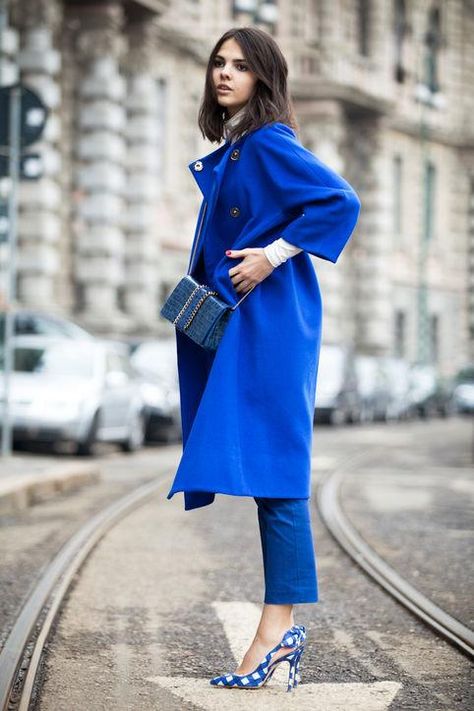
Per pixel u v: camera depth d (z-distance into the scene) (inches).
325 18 1800.0
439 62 2246.6
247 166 205.9
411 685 215.2
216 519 440.1
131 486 559.2
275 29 1761.8
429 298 2215.8
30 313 868.6
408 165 2128.4
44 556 347.3
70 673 220.1
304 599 202.4
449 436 1130.0
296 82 1752.0
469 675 223.5
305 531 202.4
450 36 2267.5
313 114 1770.4
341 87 1759.4
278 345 200.8
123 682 213.9
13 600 283.9
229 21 1593.3
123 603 285.3
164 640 248.4
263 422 199.8
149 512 457.1
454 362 2290.8
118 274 1328.7
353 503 494.9
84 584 307.6
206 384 208.1
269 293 203.5
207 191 209.8
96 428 752.3
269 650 205.9
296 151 202.5
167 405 904.3
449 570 332.2
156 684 212.4
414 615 275.7
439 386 1780.3
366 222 1984.5
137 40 1343.5
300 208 203.5
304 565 202.4
